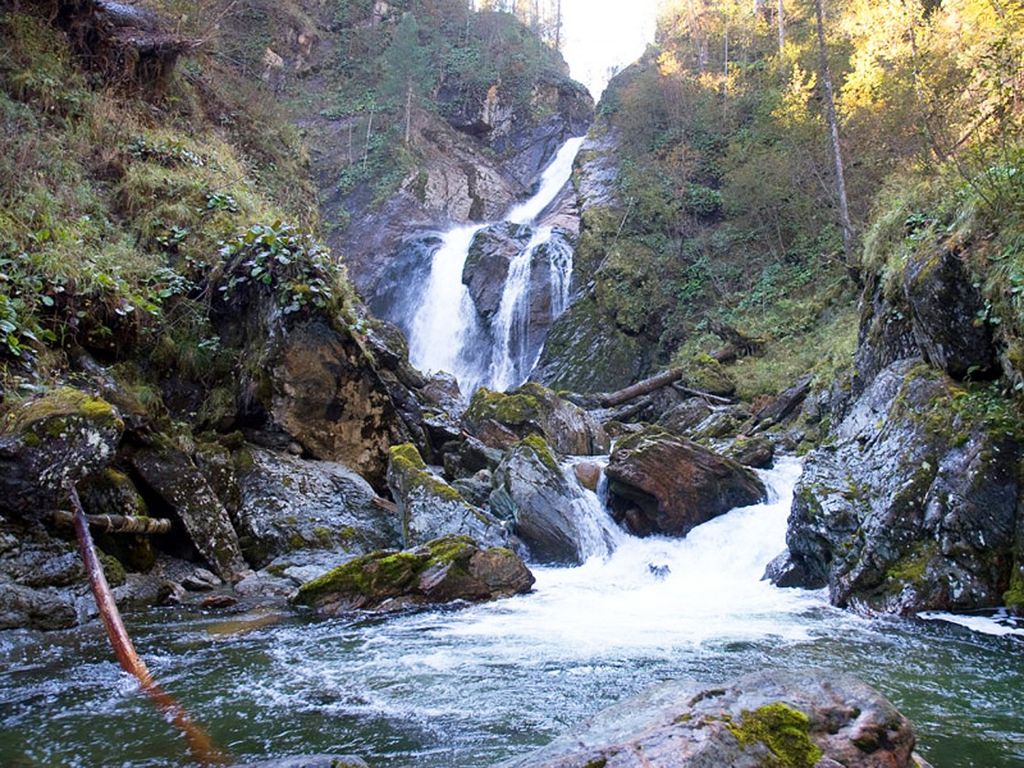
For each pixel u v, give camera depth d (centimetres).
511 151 3919
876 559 657
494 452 1117
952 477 639
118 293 827
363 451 995
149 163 1066
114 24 1232
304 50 3928
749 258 2252
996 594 597
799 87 2030
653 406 1756
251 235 960
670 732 207
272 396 916
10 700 390
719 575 829
